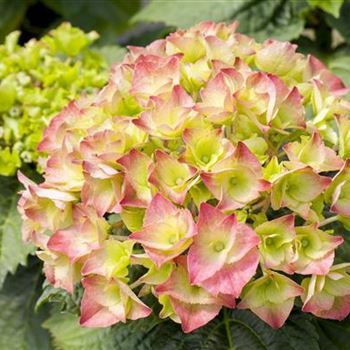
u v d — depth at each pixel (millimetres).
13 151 812
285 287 616
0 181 848
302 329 670
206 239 599
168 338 686
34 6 1234
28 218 673
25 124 821
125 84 686
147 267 634
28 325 866
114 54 974
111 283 625
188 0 943
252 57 712
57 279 652
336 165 628
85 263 626
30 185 665
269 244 612
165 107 639
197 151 625
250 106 633
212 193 607
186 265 612
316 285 615
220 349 677
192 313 614
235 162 607
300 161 627
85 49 899
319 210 633
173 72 672
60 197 653
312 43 958
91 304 635
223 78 643
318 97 670
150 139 648
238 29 923
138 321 664
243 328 682
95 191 639
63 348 718
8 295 875
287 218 605
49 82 841
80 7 1195
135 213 636
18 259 810
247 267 593
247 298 620
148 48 728
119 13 1205
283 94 646
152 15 948
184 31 751
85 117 687
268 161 640
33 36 1253
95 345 707
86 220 642
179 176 626
